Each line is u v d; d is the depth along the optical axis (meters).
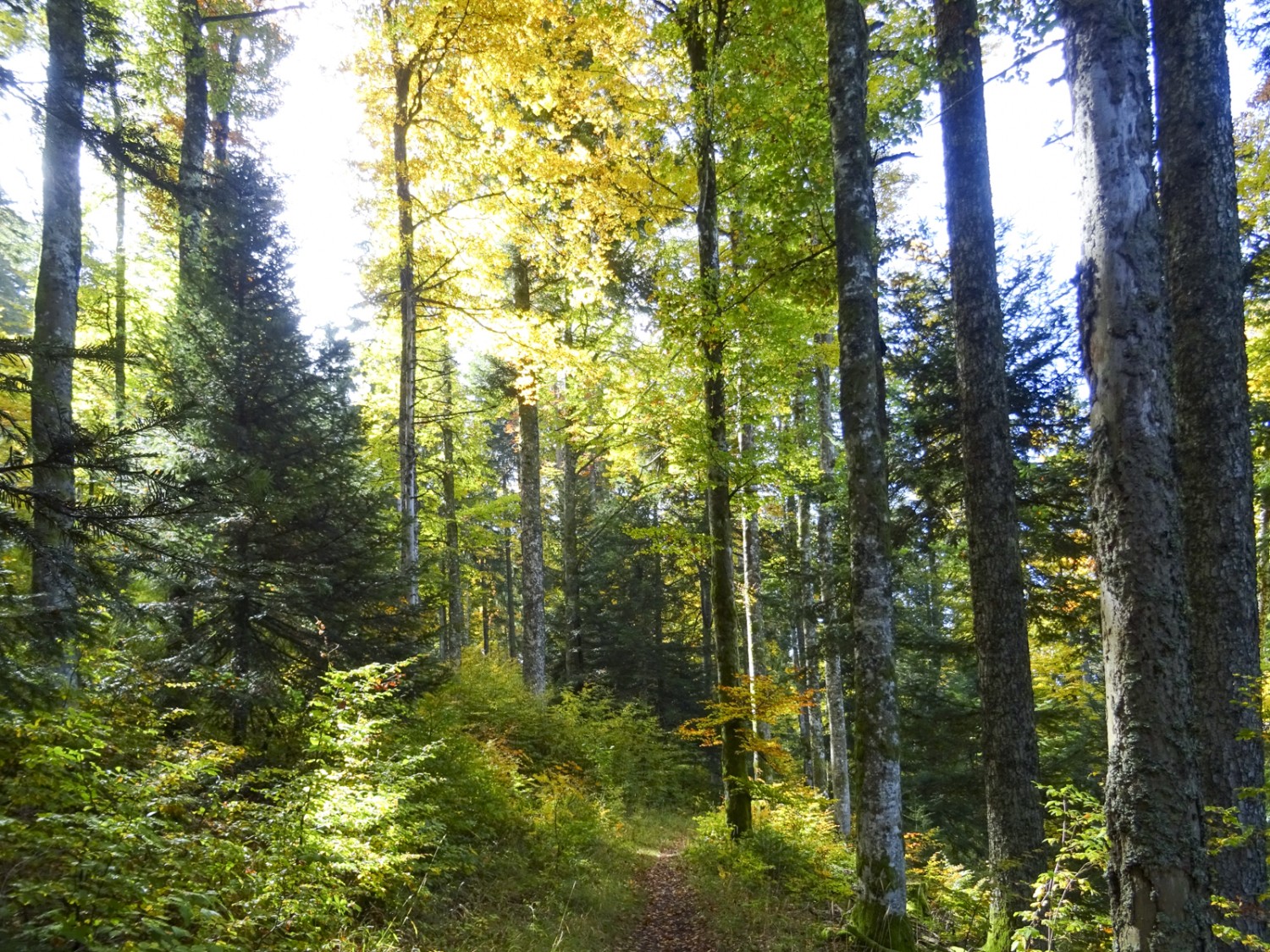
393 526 9.92
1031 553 11.87
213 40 12.05
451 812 7.66
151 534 4.71
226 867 4.30
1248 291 10.51
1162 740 3.98
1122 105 4.35
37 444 4.09
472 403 20.62
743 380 10.51
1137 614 4.12
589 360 12.91
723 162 10.44
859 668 6.74
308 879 4.73
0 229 9.86
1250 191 10.38
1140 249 4.26
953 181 7.65
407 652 8.71
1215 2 6.24
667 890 9.01
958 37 7.55
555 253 12.77
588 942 6.46
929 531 13.13
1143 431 4.20
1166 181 6.38
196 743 5.60
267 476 5.25
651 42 11.12
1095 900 6.27
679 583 29.56
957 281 7.59
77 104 5.52
